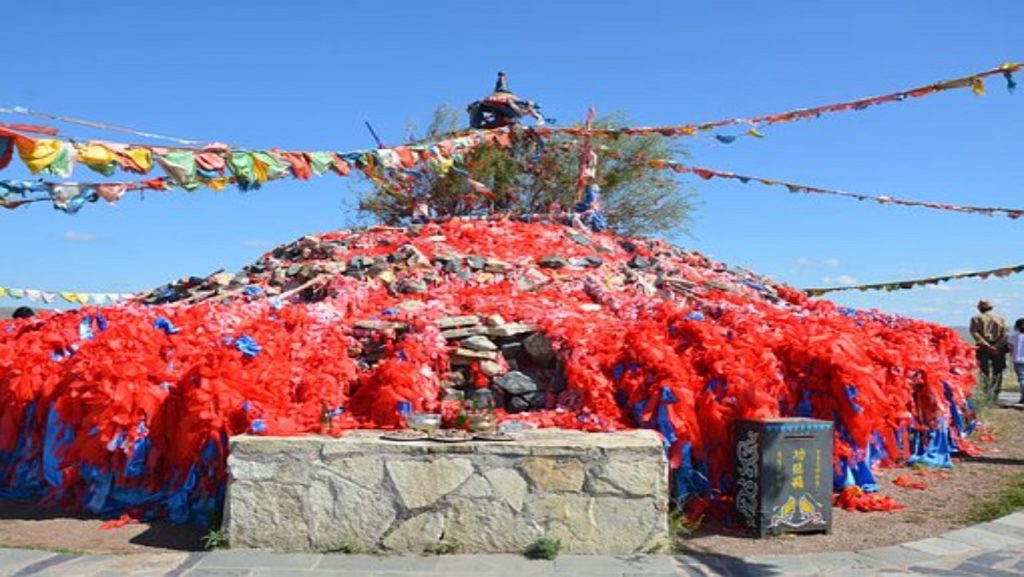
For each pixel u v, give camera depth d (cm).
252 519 672
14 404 844
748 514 735
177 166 594
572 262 1215
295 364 831
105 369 782
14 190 569
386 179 1486
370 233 1370
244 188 659
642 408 786
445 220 1455
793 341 867
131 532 724
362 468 671
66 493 804
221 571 614
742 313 968
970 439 1210
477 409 754
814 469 737
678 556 659
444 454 670
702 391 797
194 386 769
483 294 1060
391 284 1103
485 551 664
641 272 1242
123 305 1063
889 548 681
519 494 667
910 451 1022
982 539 705
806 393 843
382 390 800
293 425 732
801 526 729
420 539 664
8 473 859
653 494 671
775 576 615
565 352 855
